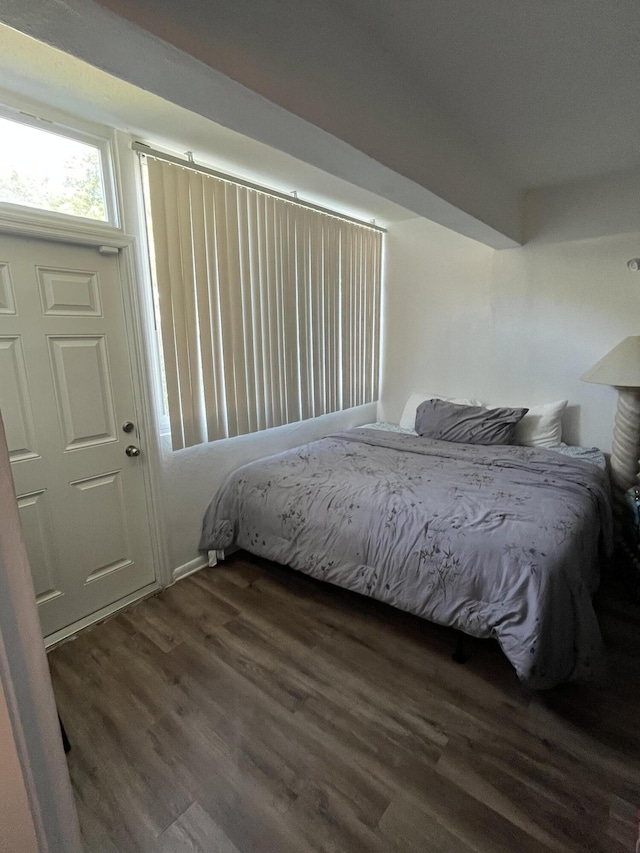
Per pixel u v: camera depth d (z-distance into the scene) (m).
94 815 1.24
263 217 2.61
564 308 2.88
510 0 1.10
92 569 2.12
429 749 1.43
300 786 1.31
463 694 1.65
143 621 2.11
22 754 0.44
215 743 1.46
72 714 1.58
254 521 2.37
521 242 2.89
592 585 1.98
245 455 2.85
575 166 2.34
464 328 3.33
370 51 1.30
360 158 1.39
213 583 2.45
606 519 2.21
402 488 2.15
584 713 1.56
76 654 1.89
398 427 3.56
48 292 1.83
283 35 1.06
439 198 1.83
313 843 1.17
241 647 1.92
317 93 1.17
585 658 1.55
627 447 2.52
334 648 1.91
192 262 2.27
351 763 1.38
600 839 1.16
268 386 2.84
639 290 2.61
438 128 1.72
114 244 1.99
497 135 1.92
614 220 2.58
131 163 2.03
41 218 1.74
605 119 1.77
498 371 3.22
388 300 3.72
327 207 3.08
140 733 1.50
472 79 1.49
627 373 2.33
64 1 0.74
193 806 1.26
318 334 3.18
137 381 2.18
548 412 2.94
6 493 0.42
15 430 1.79
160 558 2.38
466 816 1.22
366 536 1.94
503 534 1.69
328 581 2.08
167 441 2.38
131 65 0.93
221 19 0.94
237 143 2.07
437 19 1.19
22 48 1.37
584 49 1.31
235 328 2.55
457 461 2.60
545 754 1.40
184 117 1.83
